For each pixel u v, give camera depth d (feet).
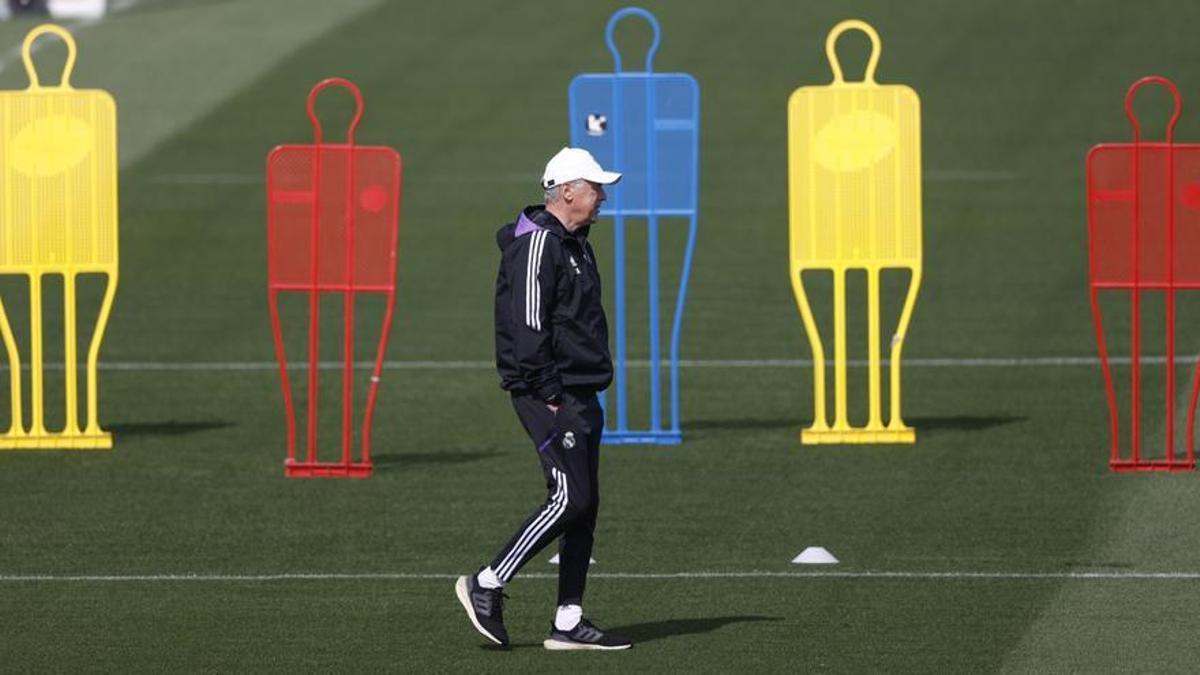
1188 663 114.62
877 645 118.62
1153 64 384.27
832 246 173.88
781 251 270.87
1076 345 215.51
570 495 114.93
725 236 280.72
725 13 429.79
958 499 155.43
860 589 131.03
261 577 135.03
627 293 246.06
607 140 175.01
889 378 201.67
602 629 122.42
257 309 237.66
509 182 313.94
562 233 114.21
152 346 218.79
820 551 139.33
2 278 254.06
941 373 203.82
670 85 174.60
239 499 157.17
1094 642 118.83
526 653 117.60
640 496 157.69
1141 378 199.52
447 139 343.87
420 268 260.62
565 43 409.69
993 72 383.86
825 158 172.86
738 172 322.55
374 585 132.87
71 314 174.29
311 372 165.48
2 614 126.52
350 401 165.78
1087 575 133.80
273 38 414.41
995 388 196.34
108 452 173.37
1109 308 233.96
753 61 394.32
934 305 237.66
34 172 172.24
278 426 183.32
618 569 136.67
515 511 152.97
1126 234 163.94
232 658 116.98
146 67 391.24
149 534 146.72
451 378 203.00
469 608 116.98
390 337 222.69
